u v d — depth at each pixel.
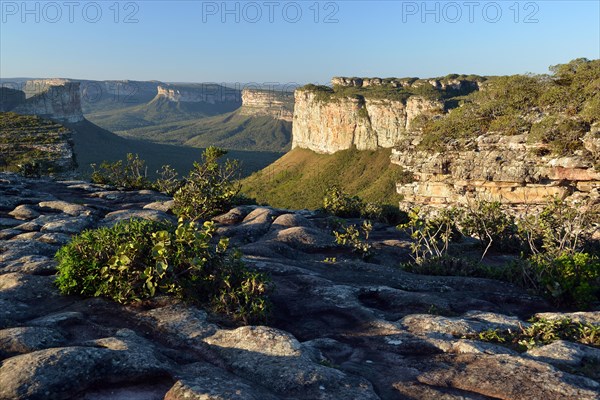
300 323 10.17
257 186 172.50
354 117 163.50
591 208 31.16
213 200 26.70
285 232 19.86
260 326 8.55
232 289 10.16
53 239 16.58
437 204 43.03
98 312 9.68
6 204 26.20
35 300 10.30
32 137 125.88
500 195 38.19
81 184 40.88
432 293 12.77
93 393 6.34
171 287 10.20
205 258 10.53
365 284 13.07
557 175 34.66
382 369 7.81
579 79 39.94
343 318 10.45
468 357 8.02
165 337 8.66
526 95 43.34
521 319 10.89
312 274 13.65
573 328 9.31
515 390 6.72
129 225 11.77
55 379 6.11
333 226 24.81
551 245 18.17
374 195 127.88
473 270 15.96
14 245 15.09
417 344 8.66
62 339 7.73
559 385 6.77
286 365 7.26
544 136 35.56
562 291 12.19
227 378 6.89
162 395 6.49
